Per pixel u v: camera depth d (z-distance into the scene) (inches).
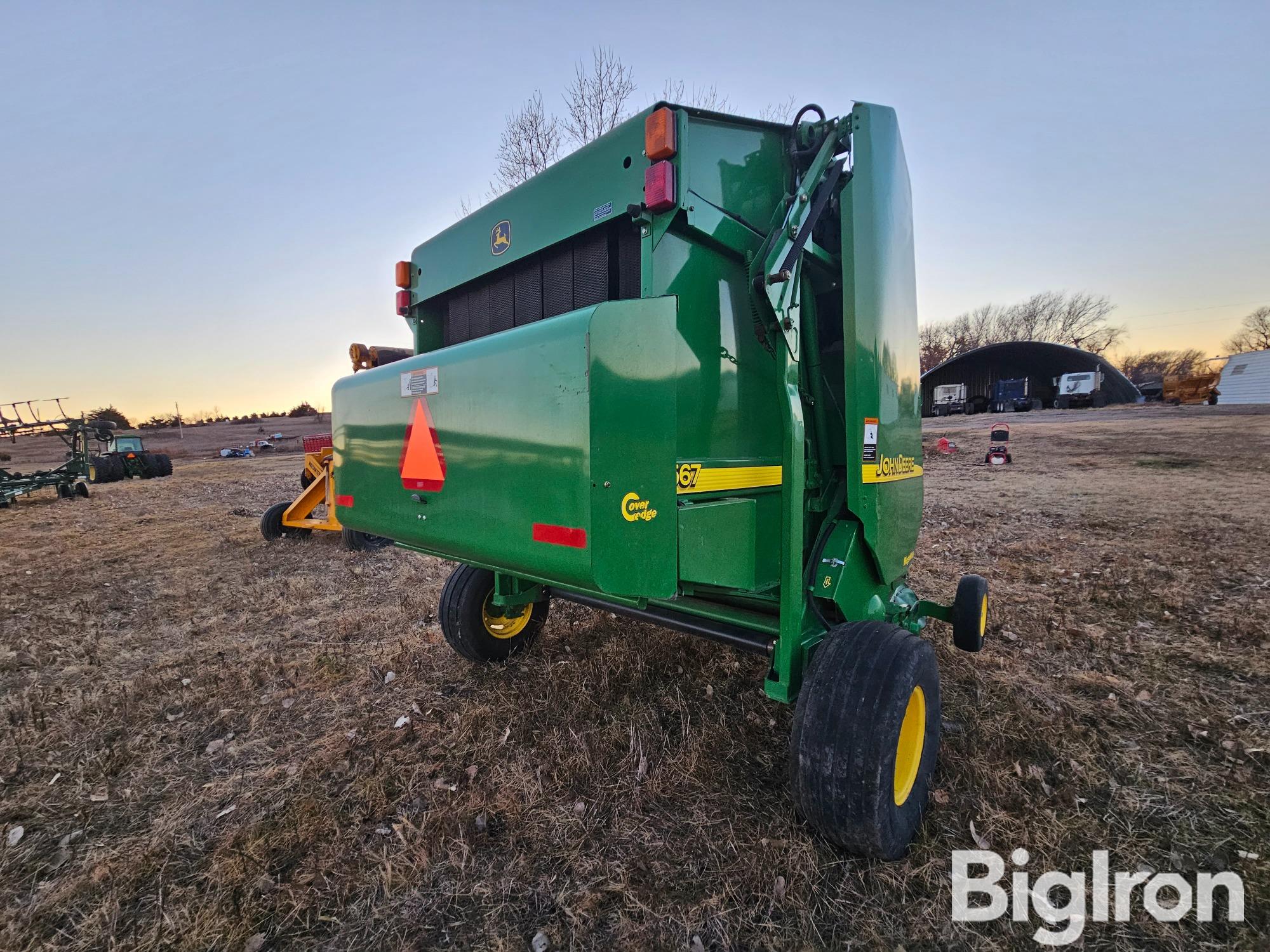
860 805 76.2
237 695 138.3
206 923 74.8
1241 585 207.8
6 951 71.7
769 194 95.4
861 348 99.7
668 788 99.6
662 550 73.2
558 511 73.7
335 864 84.7
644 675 138.3
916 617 139.3
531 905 77.7
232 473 872.9
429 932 73.8
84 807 98.7
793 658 88.9
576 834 90.0
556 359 72.6
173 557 295.4
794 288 88.4
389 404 103.7
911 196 129.4
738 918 75.1
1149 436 721.6
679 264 81.3
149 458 810.2
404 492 101.5
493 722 120.8
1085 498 394.0
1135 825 90.8
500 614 150.8
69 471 628.4
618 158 89.0
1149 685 135.2
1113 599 194.2
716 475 84.1
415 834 89.9
